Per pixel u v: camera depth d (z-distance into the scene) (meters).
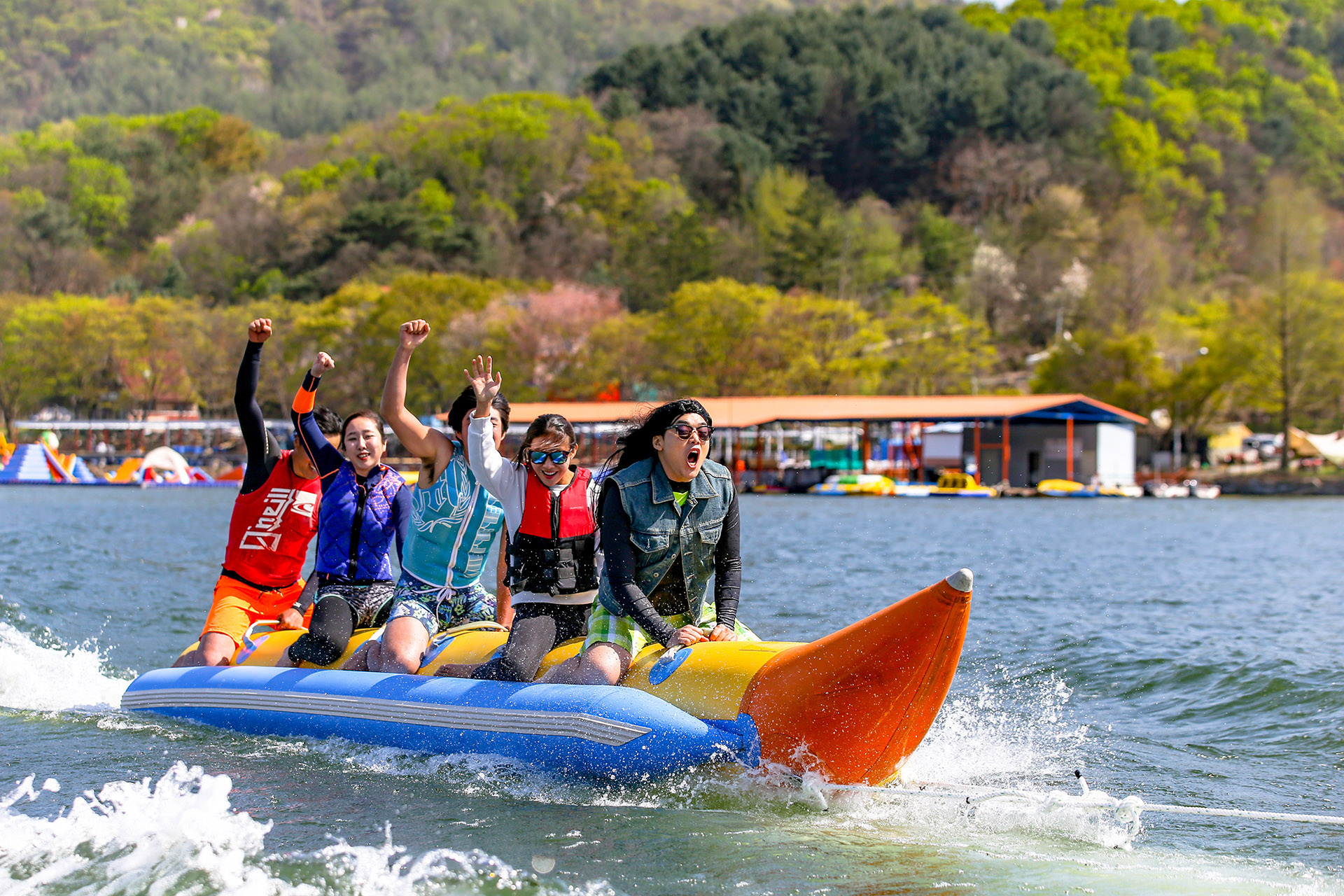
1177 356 91.69
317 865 4.84
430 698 6.75
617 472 6.39
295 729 7.21
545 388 90.12
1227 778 6.70
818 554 21.50
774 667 6.14
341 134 196.75
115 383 100.50
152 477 66.94
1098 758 7.14
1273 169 186.88
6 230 133.88
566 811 5.76
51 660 9.97
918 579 16.77
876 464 71.81
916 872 5.00
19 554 20.09
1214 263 163.62
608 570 6.34
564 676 6.56
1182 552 24.00
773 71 194.38
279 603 8.37
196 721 7.70
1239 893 4.80
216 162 179.38
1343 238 160.25
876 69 186.12
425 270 129.00
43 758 6.74
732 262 135.00
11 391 96.62
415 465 66.81
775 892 4.73
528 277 138.62
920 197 175.38
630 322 89.69
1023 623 12.48
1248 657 10.20
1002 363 123.12
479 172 156.25
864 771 6.07
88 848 4.95
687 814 5.77
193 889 4.55
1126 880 4.95
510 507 6.77
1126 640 11.27
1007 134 177.38
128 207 160.38
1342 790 6.45
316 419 7.95
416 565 7.34
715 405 66.69
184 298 128.62
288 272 138.12
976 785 6.48
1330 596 15.45
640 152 169.88
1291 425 85.94
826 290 124.12
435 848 5.14
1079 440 64.56
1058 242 145.62
